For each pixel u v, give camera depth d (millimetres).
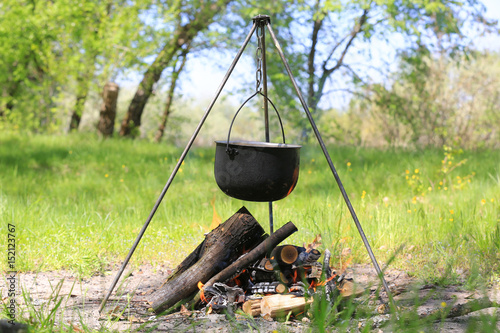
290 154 3637
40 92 18672
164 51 16297
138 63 15953
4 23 15672
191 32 16078
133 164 12047
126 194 8867
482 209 6414
